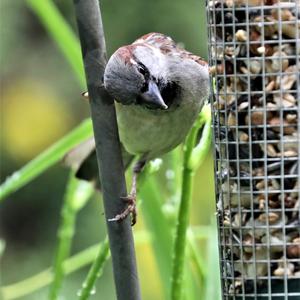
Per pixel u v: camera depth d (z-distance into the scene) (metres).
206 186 16.75
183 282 8.82
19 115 19.02
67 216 9.70
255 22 8.29
